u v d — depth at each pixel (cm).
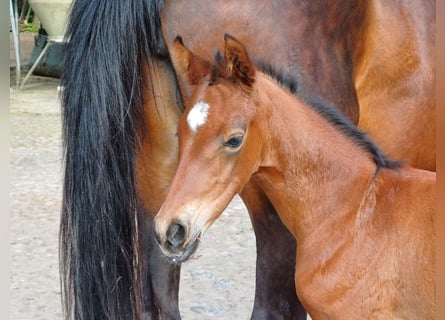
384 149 349
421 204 294
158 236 283
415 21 340
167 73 331
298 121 308
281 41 319
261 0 321
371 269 298
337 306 304
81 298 327
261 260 338
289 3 319
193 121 288
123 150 323
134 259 331
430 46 344
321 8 319
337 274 303
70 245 330
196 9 324
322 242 309
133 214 327
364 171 309
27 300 514
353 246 302
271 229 335
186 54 309
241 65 288
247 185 330
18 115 1111
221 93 289
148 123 333
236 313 496
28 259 587
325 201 310
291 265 336
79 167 324
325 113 313
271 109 302
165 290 351
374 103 342
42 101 1211
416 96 345
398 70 339
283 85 311
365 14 328
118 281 328
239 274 560
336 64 323
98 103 322
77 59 328
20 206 714
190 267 573
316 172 310
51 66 1391
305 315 344
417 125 349
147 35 327
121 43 323
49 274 559
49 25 1307
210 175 286
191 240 282
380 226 299
